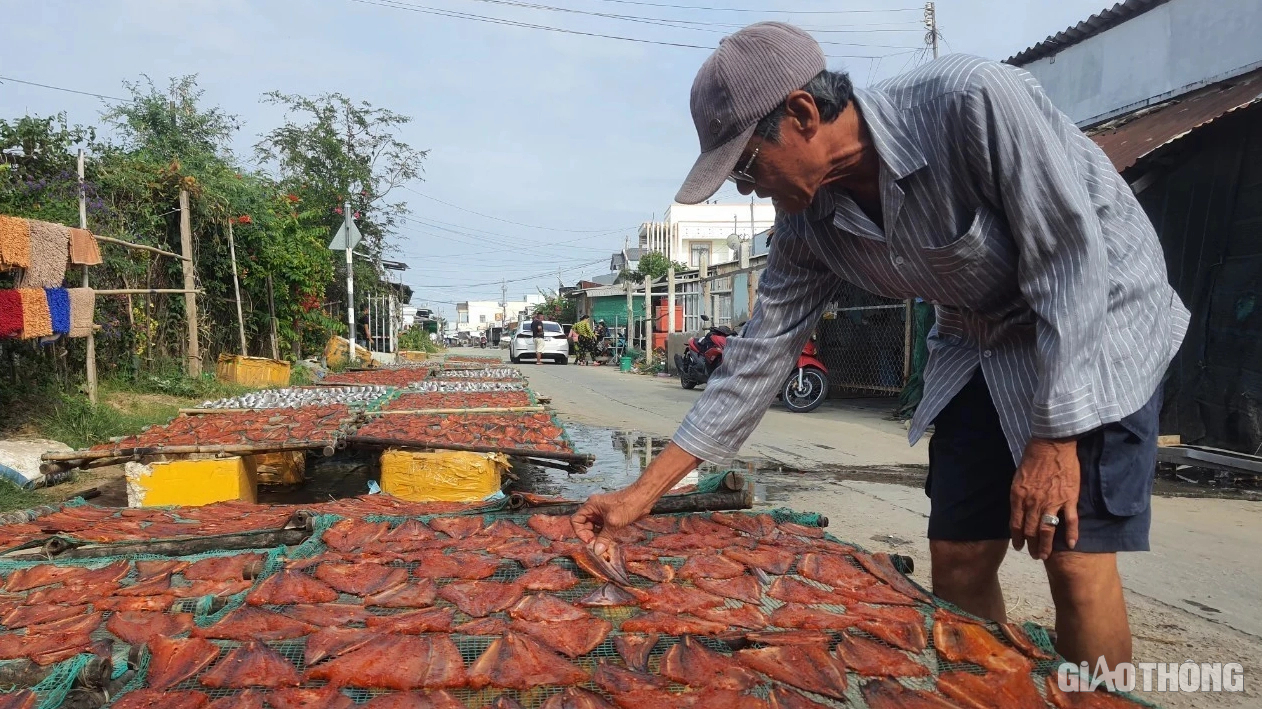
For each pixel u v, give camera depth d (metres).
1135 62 8.74
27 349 6.67
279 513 3.38
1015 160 1.54
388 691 1.66
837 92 1.65
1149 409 1.74
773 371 2.13
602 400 11.77
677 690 1.65
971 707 1.57
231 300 11.84
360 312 22.39
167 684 1.67
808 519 2.98
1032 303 1.65
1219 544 4.04
